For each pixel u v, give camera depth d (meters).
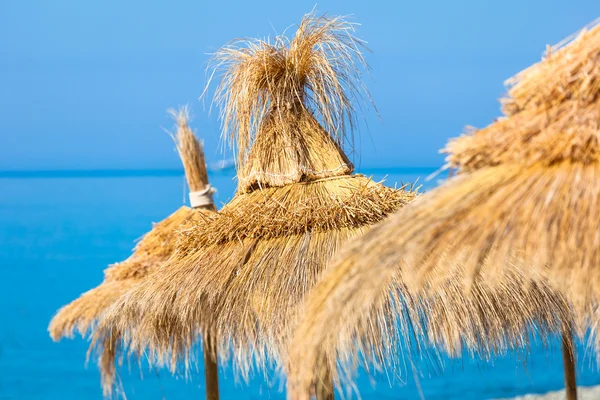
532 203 3.70
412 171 194.88
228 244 7.33
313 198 7.27
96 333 8.66
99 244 66.12
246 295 6.68
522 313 6.18
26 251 63.69
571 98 3.89
